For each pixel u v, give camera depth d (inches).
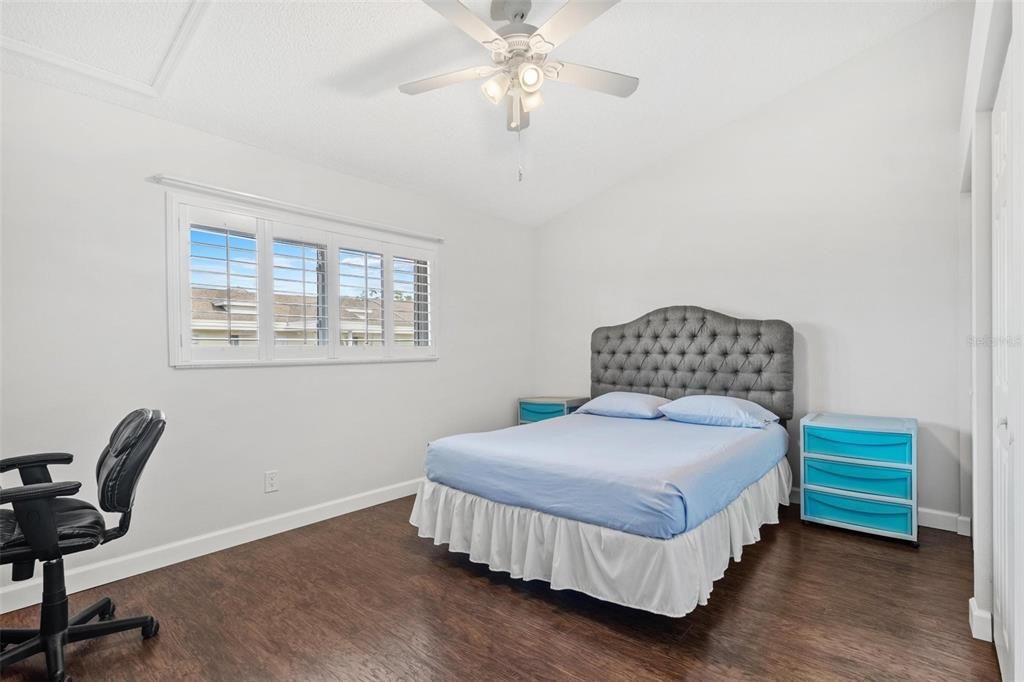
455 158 136.8
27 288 85.4
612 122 137.6
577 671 67.6
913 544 107.0
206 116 102.4
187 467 103.7
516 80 84.3
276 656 71.8
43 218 86.9
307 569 99.1
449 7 70.2
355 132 117.4
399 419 144.1
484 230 170.4
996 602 69.7
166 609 84.4
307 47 91.9
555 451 95.5
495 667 68.8
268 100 102.3
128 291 96.0
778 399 133.8
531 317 188.2
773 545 108.9
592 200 174.4
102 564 92.9
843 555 103.2
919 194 119.8
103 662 70.6
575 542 83.6
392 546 110.4
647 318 157.6
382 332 139.7
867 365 126.5
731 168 146.3
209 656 71.9
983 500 74.4
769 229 140.2
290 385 120.0
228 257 109.1
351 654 72.1
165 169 100.7
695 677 65.9
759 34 114.7
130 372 96.3
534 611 83.4
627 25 105.9
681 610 72.8
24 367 85.1
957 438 115.6
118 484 69.5
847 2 110.1
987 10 56.9
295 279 120.9
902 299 122.0
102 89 90.7
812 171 133.6
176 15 80.9
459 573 97.6
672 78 124.5
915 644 72.4
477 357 167.6
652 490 75.7
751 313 143.3
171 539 101.5
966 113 96.3
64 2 75.4
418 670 68.4
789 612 81.4
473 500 98.5
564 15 72.4
